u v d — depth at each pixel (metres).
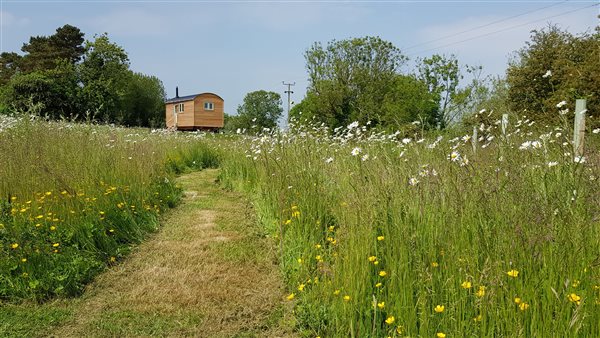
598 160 3.37
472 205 3.13
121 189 6.18
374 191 3.67
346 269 3.32
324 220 4.80
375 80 28.44
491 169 3.47
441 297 2.81
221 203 7.79
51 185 5.33
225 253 4.97
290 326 3.31
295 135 7.60
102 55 35.88
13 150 5.84
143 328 3.32
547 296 2.45
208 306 3.67
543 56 12.69
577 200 2.84
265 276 4.31
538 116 9.55
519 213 2.80
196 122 39.88
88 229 4.86
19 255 4.01
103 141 7.77
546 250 2.64
